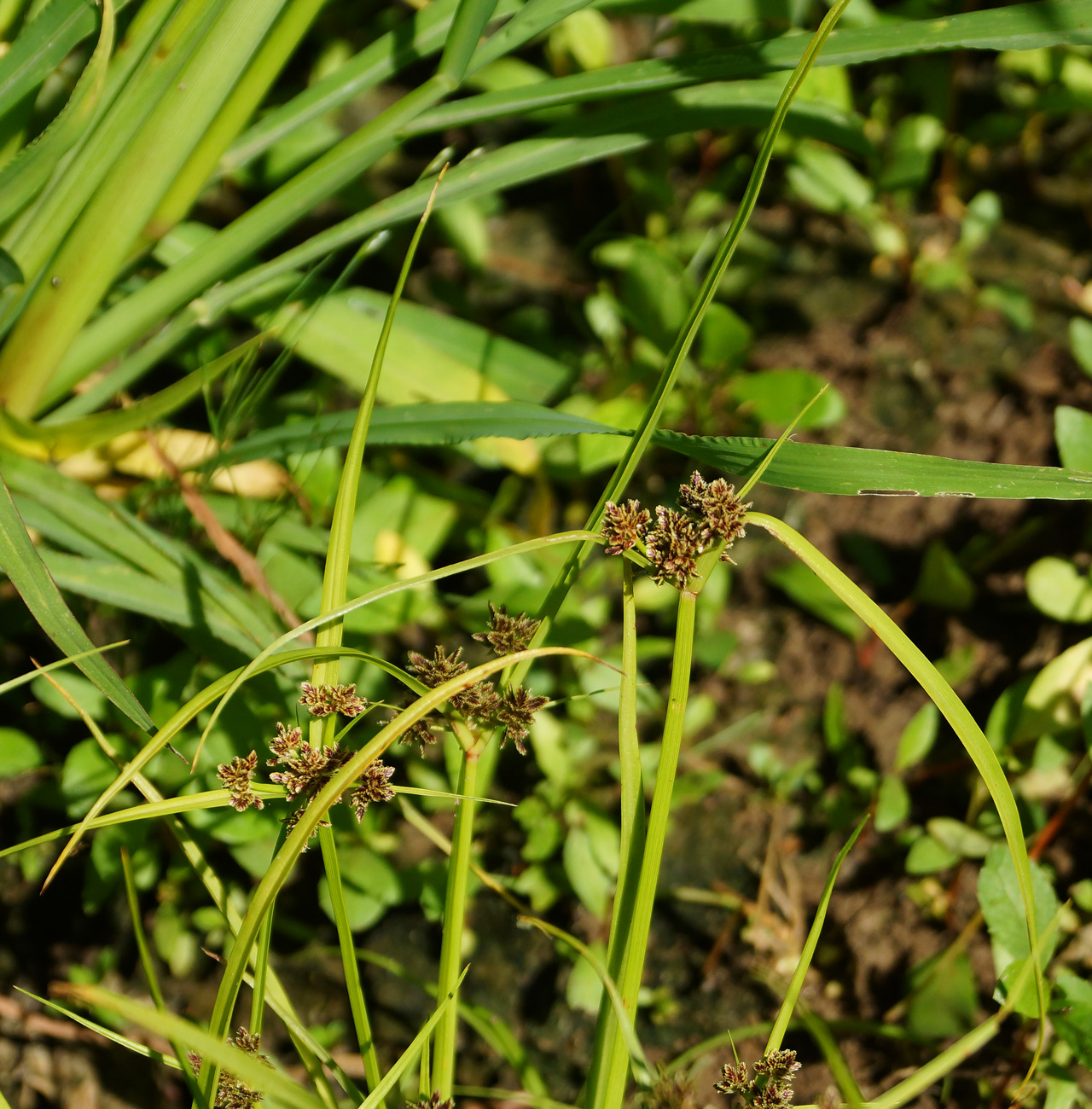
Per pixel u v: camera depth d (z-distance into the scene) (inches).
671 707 13.8
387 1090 13.8
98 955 18.4
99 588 16.4
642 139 17.9
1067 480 14.4
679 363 14.3
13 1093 17.8
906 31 16.4
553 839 18.7
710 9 19.4
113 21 15.7
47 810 19.1
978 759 13.6
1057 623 20.5
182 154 16.5
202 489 17.5
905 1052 17.6
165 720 17.5
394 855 19.1
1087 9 15.9
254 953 15.7
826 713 19.6
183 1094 17.8
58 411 18.0
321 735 14.2
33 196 16.7
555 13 17.0
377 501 19.6
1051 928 15.7
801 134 18.8
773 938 18.4
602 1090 13.9
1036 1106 16.9
